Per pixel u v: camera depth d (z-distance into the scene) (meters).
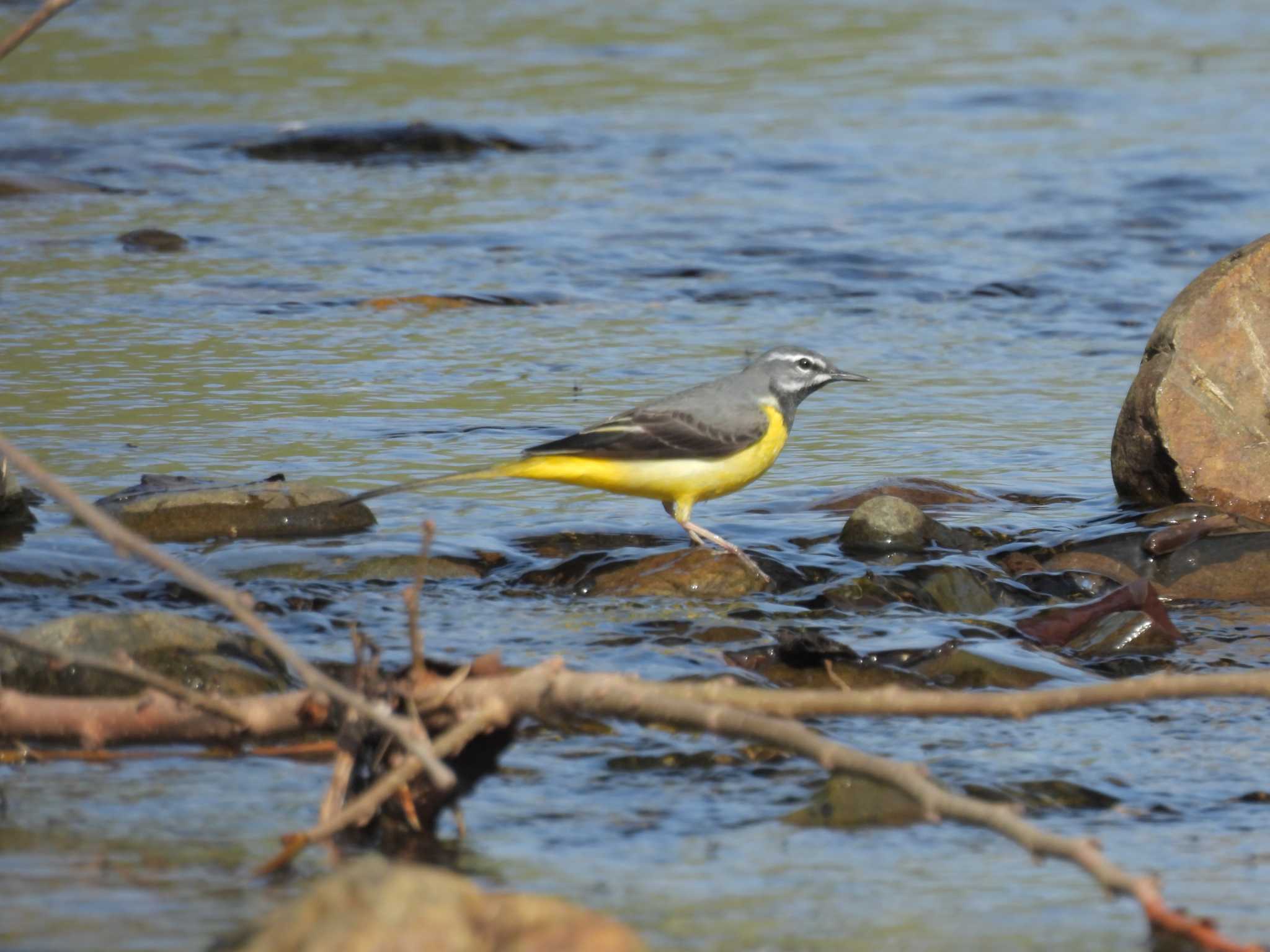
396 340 19.98
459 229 25.83
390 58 40.09
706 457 13.34
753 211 27.30
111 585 11.96
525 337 20.38
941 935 7.01
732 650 10.91
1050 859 7.87
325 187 28.62
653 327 21.00
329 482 14.66
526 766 9.01
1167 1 51.12
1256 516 14.11
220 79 37.19
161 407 16.94
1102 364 19.56
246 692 9.63
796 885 7.52
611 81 38.22
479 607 12.02
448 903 6.08
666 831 8.18
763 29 45.66
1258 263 14.63
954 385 18.77
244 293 21.84
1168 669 11.08
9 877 7.36
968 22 46.97
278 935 6.04
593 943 5.98
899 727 9.73
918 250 25.02
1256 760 9.30
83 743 8.77
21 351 18.81
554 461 13.22
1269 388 14.38
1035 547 13.45
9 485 13.34
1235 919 7.20
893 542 13.36
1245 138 32.50
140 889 7.25
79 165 29.22
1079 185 28.92
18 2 46.03
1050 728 9.77
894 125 34.09
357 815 7.46
